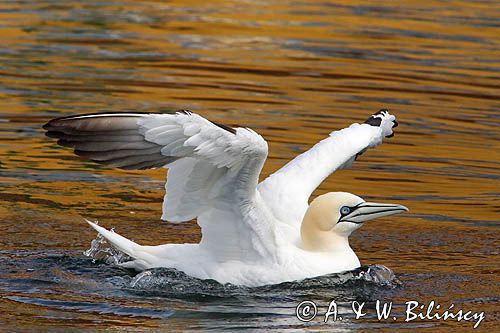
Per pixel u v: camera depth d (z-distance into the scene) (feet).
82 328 33.14
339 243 39.42
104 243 41.24
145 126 34.04
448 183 53.01
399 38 85.15
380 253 42.39
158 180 51.72
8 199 47.11
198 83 69.31
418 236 44.86
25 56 74.23
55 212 45.62
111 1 95.30
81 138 34.50
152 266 37.60
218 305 35.73
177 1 96.27
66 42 78.95
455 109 66.59
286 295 36.96
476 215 48.08
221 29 85.51
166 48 78.54
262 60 76.48
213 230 37.42
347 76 73.26
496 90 71.56
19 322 33.50
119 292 36.63
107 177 51.57
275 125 60.54
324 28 87.40
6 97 63.67
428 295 37.58
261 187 41.01
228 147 34.06
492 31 88.79
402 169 55.06
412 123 63.26
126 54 76.28
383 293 37.60
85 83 67.67
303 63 76.28
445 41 84.84
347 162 42.98
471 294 37.81
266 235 37.40
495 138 61.00
